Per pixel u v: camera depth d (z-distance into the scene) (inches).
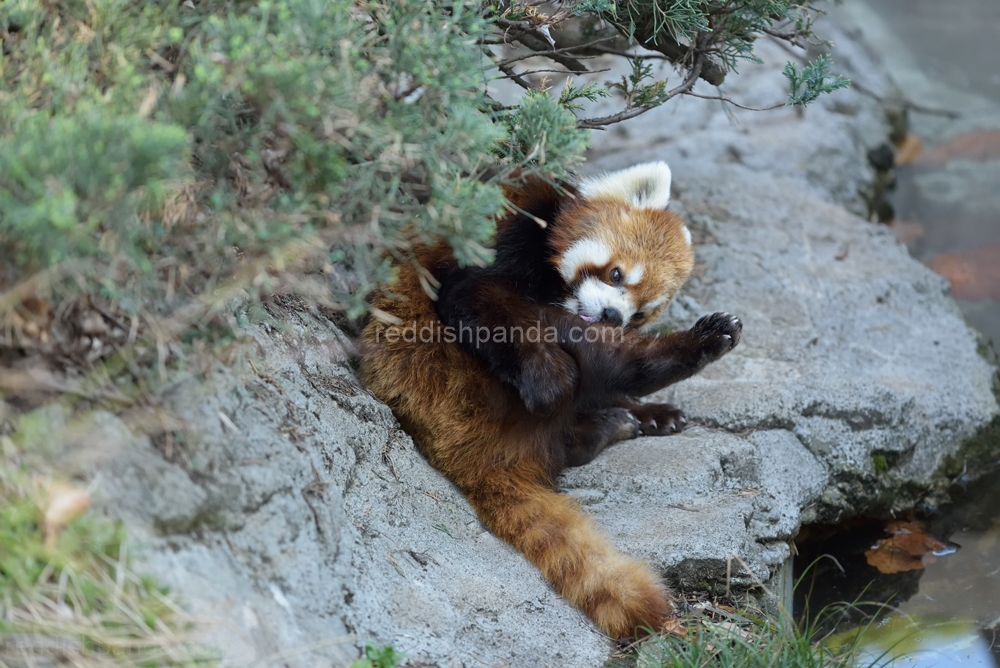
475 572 226.5
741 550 254.7
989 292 461.1
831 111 557.6
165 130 148.8
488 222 193.2
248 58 167.5
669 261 293.9
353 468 228.7
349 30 187.0
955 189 550.3
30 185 143.6
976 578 302.8
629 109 307.3
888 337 378.3
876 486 318.3
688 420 310.5
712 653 219.1
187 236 179.5
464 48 203.9
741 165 485.1
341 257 204.8
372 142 184.7
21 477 152.7
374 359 262.7
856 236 434.0
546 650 213.0
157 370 180.4
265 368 219.6
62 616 145.3
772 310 370.3
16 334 166.4
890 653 264.1
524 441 264.5
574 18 336.8
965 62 693.9
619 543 249.6
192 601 160.6
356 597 195.8
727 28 307.7
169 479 171.9
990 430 358.6
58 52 180.9
